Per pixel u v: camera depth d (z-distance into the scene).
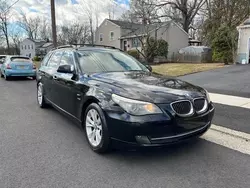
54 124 4.68
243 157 3.18
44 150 3.42
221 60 18.84
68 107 4.28
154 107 2.85
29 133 4.15
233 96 7.02
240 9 26.23
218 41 18.36
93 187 2.50
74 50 4.59
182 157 3.19
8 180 2.62
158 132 2.83
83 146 3.57
